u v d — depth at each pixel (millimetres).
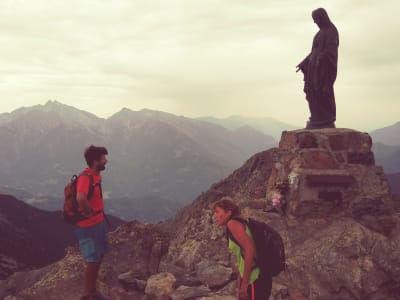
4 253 73125
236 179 15055
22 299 6742
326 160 8195
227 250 7543
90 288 5262
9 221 108625
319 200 7891
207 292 6406
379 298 6258
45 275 7250
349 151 8258
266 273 4047
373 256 6609
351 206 7680
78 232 5117
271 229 4160
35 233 107375
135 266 7703
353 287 6324
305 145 8500
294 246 7367
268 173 12664
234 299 6078
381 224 7414
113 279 7379
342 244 6777
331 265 6586
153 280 6852
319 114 9312
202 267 7086
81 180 4918
